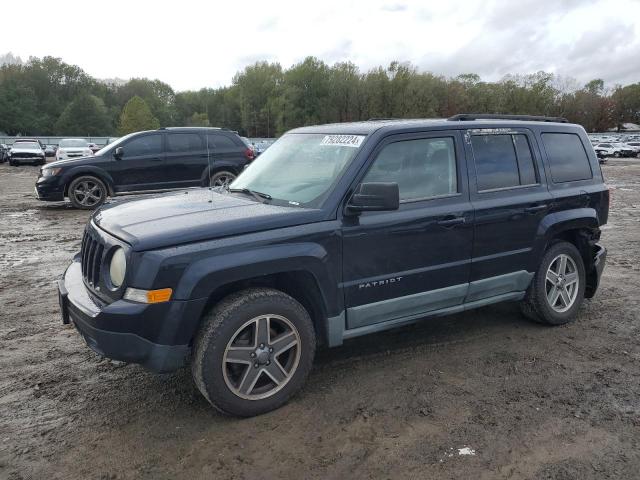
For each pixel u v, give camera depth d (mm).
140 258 3033
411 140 3965
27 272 6891
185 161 12148
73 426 3266
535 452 2982
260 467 2859
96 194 12109
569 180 4922
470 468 2844
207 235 3168
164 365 3113
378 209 3465
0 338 4652
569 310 4934
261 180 4215
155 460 2926
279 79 82438
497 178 4379
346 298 3633
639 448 3021
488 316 5176
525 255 4520
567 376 3902
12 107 88188
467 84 79938
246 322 3242
